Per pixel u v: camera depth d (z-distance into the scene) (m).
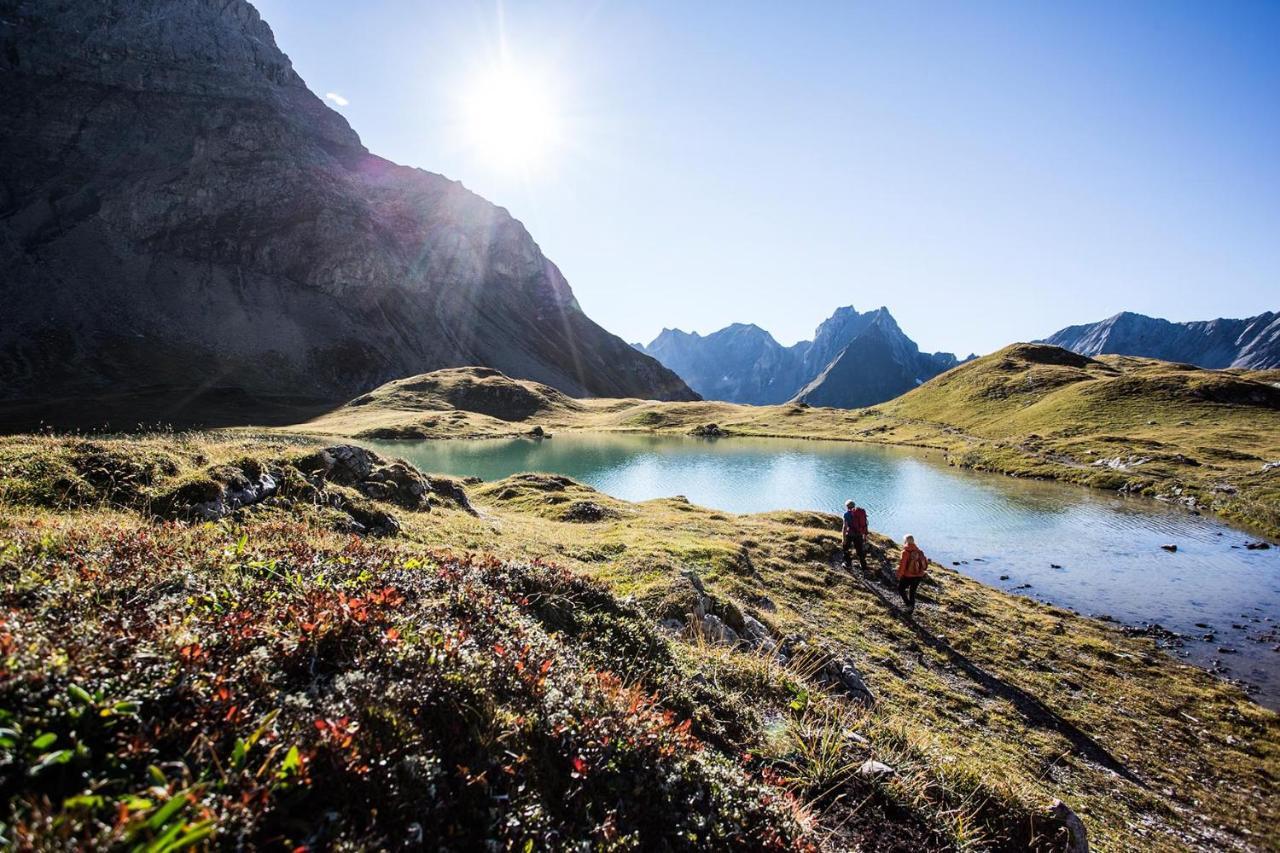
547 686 6.11
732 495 72.19
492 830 4.18
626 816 5.12
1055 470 82.00
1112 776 17.06
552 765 5.18
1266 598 35.78
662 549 25.36
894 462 99.81
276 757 3.81
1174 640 29.27
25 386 150.88
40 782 3.18
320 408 158.12
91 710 3.60
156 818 2.87
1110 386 118.12
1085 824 14.13
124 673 3.97
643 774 5.62
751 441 132.88
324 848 3.46
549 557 20.91
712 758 6.88
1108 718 20.55
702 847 5.30
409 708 4.73
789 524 43.78
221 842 3.17
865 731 10.86
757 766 8.34
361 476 22.95
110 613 5.06
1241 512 56.03
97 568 6.52
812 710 11.02
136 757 3.47
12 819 2.78
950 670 22.28
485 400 172.38
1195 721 21.16
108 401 131.00
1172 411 102.94
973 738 17.14
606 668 8.78
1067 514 59.09
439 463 91.44
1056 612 31.83
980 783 9.78
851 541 32.50
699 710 8.88
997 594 33.69
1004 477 84.06
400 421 130.38
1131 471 75.25
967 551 45.88
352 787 3.83
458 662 5.60
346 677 4.77
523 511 38.59
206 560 7.16
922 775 9.25
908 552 27.70
